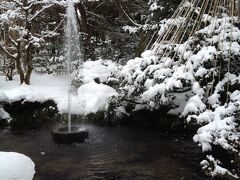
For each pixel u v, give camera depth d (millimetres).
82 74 7195
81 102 6398
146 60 5473
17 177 1722
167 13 6832
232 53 4492
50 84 7641
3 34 8430
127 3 9266
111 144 4797
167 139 5023
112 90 6570
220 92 4551
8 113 6199
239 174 3596
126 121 6000
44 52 9148
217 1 4578
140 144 4805
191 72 4785
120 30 9750
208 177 3652
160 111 5910
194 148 4586
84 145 4738
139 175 3740
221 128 3744
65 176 3730
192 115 4211
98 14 10000
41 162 4141
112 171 3857
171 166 3996
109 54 9531
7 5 7391
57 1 7445
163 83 5000
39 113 6254
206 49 4766
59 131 5004
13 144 4840
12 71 8195
